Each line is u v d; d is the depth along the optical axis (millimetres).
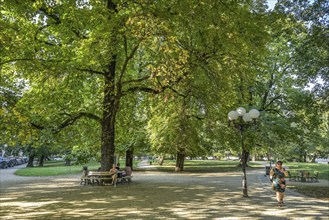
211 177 23047
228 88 14586
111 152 17328
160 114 21156
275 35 17797
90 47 12109
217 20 10938
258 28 11984
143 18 10641
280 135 27766
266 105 30266
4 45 10438
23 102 14758
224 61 13273
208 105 16594
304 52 17984
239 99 17922
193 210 9758
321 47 17094
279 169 10859
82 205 10734
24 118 12867
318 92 19500
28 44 12266
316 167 37469
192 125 23422
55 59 13250
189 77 13711
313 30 16750
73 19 12242
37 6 10727
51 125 16969
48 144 18328
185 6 10664
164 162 53344
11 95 15180
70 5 11070
